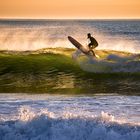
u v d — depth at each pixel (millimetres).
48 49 59031
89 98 39000
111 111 32812
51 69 50688
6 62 52000
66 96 40094
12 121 25781
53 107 34250
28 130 24781
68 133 24406
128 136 24047
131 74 48969
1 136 24391
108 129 24734
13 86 45125
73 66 51281
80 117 25938
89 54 53594
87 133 24391
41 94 41188
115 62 50688
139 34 179375
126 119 29984
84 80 47812
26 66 51156
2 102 36312
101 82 47000
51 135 24391
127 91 42969
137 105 35438
